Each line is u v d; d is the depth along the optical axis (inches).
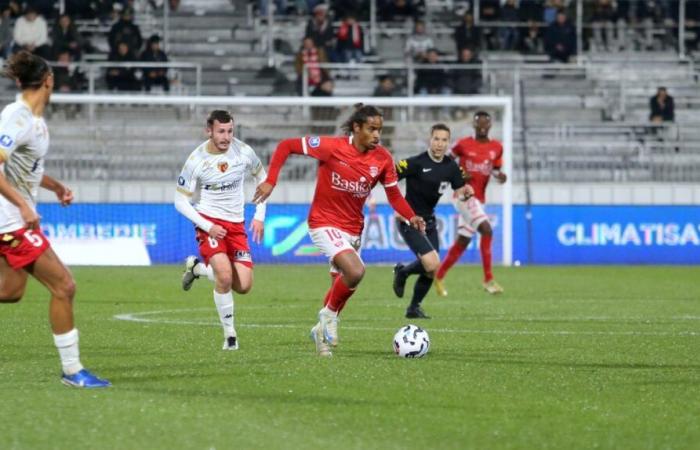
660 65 3587.6
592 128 3277.6
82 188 2844.5
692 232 2972.4
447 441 712.4
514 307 1759.4
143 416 778.2
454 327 1437.0
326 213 1128.2
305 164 2891.2
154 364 1032.2
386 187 1136.8
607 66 3526.1
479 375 987.3
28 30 3198.8
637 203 3036.4
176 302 1795.0
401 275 1574.8
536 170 3137.3
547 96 3435.0
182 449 682.8
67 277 891.4
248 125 2930.6
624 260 2952.8
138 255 2721.5
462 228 1947.6
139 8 3521.2
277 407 818.8
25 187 903.7
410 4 3599.9
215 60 3459.6
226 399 848.9
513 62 3553.2
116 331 1341.0
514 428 754.8
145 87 3211.1
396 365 1042.1
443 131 1574.8
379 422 768.9
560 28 3526.1
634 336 1336.1
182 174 1192.8
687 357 1131.9
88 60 3329.2
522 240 2930.6
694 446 706.8
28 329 1334.9
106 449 681.6
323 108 3058.6
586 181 3132.4
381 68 3368.6
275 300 1840.6
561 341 1274.6
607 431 748.6
